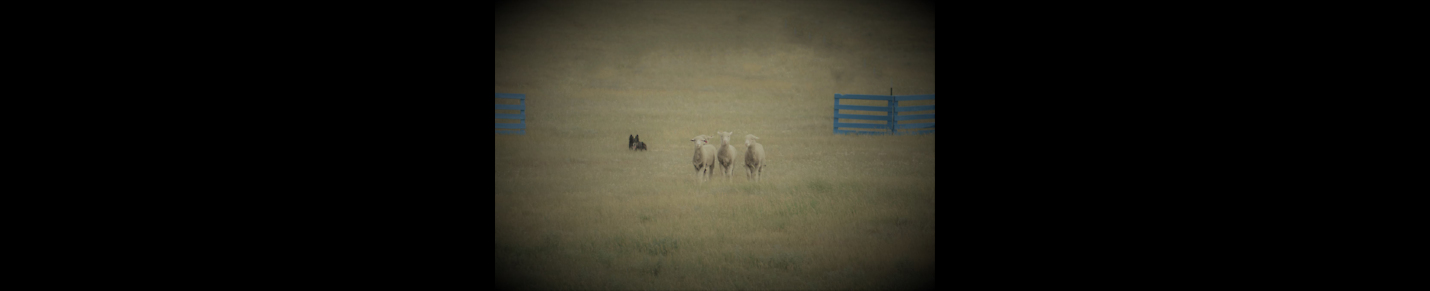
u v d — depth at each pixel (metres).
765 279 8.44
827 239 9.91
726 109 21.20
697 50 24.31
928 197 12.20
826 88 23.88
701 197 12.12
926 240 10.28
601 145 17.38
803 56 25.20
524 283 8.62
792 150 16.97
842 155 16.39
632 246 9.59
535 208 11.51
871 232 10.42
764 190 12.62
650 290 8.10
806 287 8.31
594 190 12.83
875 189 12.66
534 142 17.41
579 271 8.70
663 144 17.77
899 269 9.27
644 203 11.70
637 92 22.64
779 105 22.14
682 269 8.68
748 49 25.52
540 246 9.72
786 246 9.57
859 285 8.55
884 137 18.88
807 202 11.55
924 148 17.56
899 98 21.09
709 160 13.75
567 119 19.98
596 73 23.78
